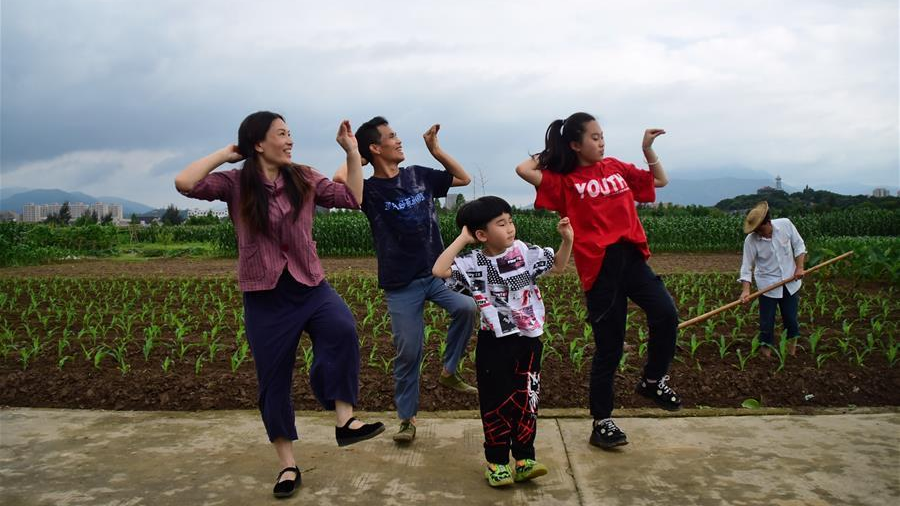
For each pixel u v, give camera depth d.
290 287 3.75
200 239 32.88
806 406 5.14
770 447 4.21
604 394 4.24
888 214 29.47
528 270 3.88
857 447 4.18
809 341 6.50
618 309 4.22
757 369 5.82
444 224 21.72
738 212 32.44
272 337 3.69
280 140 3.68
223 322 8.45
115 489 3.72
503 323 3.76
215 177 3.71
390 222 4.41
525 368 3.83
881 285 11.60
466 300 4.54
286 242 3.70
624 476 3.82
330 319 3.71
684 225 23.08
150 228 33.25
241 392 5.43
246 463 4.09
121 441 4.47
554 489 3.68
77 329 8.18
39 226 26.16
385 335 7.49
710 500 3.48
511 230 3.89
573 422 4.80
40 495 3.64
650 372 4.44
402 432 4.40
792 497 3.50
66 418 4.97
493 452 3.73
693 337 6.27
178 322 7.90
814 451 4.13
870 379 5.47
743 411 4.93
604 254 4.22
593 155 4.29
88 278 14.03
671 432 4.53
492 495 3.62
